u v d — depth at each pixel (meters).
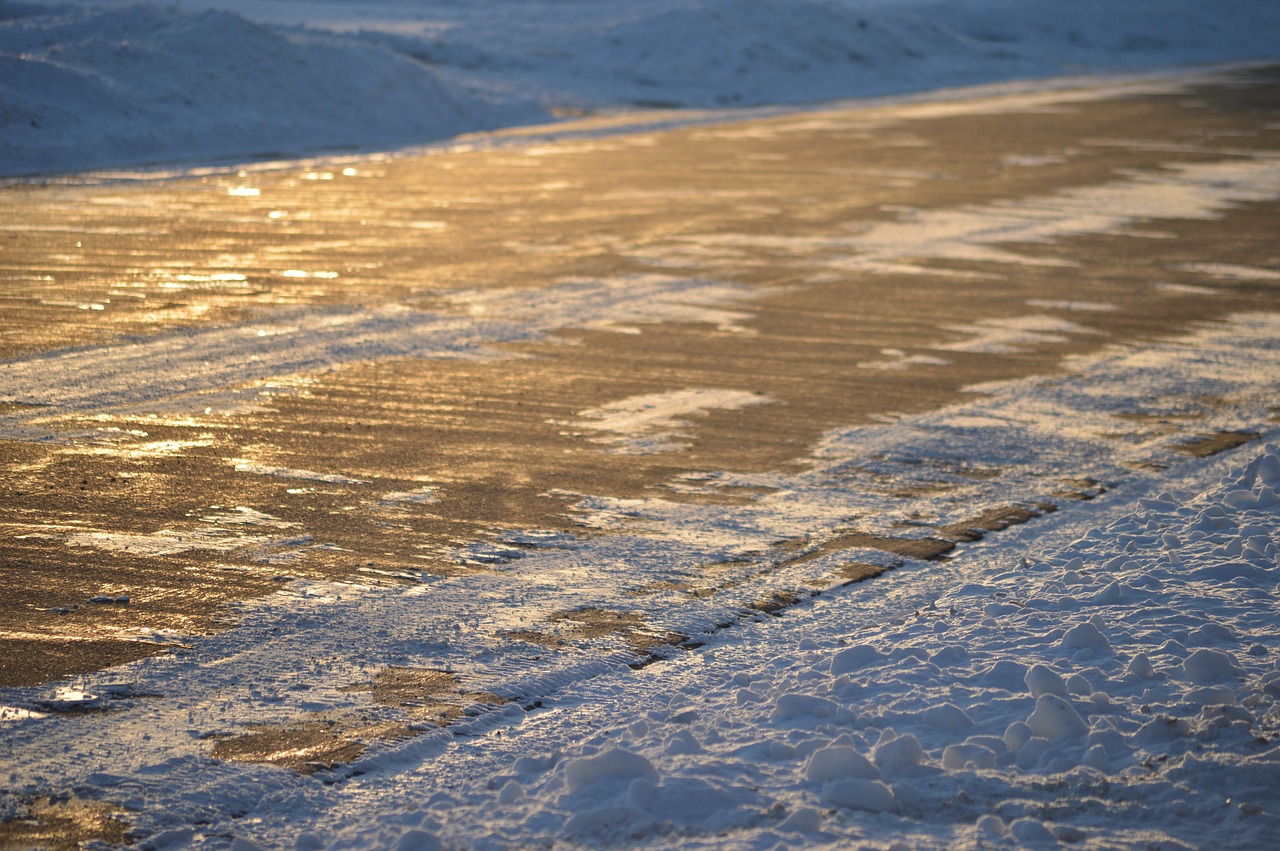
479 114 61.34
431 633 10.71
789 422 17.17
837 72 90.06
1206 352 21.56
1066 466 15.64
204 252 28.75
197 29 56.41
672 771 8.17
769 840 7.48
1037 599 11.25
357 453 15.50
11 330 21.23
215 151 48.66
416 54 79.19
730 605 11.45
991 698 9.26
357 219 33.72
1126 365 20.59
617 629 10.91
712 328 22.55
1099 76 102.94
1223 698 9.05
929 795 7.98
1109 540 12.86
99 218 32.91
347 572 11.95
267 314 22.95
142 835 7.73
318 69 57.22
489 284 26.02
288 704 9.44
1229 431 17.22
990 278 27.55
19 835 7.68
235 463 15.03
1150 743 8.56
